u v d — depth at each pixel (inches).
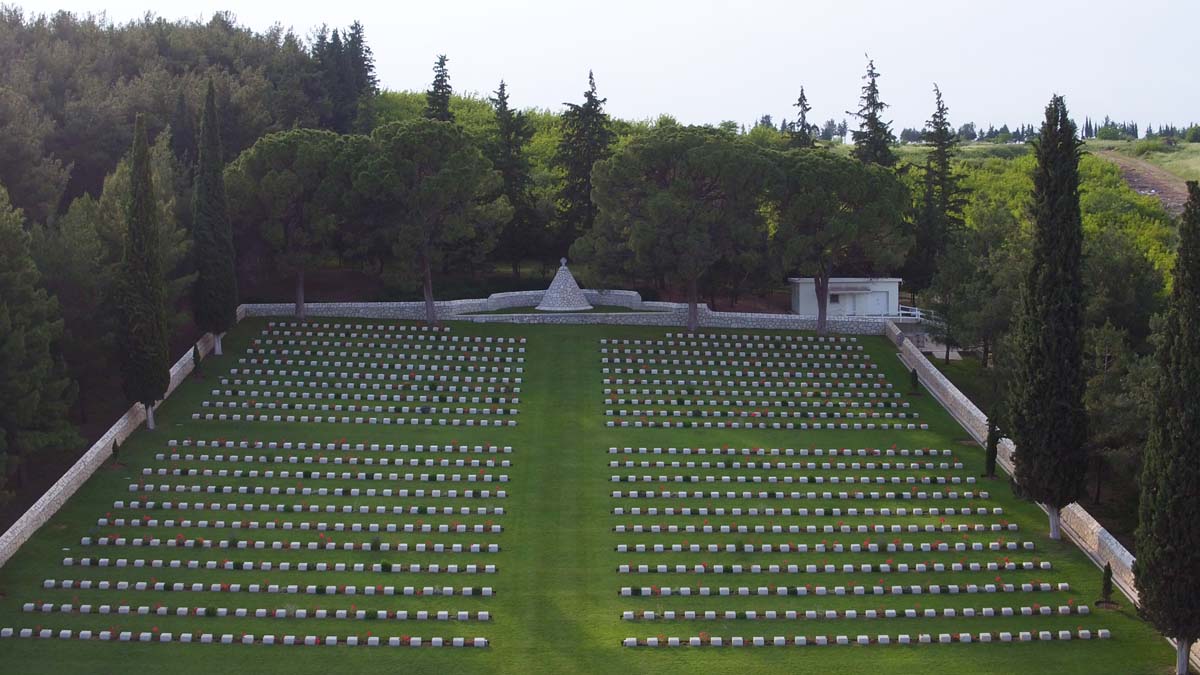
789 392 3673.7
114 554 2613.2
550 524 2824.8
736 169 4003.4
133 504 2834.6
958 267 3956.7
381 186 3954.2
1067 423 2674.7
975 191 6151.6
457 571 2598.4
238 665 2234.3
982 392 3688.5
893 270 4847.4
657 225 4025.6
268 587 2500.0
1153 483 2239.2
